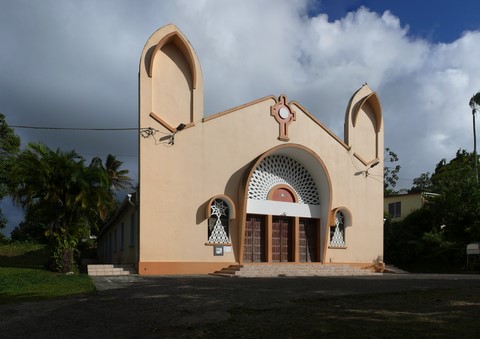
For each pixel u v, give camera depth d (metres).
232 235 21.83
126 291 13.26
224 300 11.58
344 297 12.41
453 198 30.50
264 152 22.80
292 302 11.44
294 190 24.55
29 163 18.98
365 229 26.66
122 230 27.05
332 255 25.14
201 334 8.19
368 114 28.05
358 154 27.06
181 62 21.44
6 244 39.97
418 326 8.43
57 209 19.62
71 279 16.47
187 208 20.61
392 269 27.50
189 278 17.73
